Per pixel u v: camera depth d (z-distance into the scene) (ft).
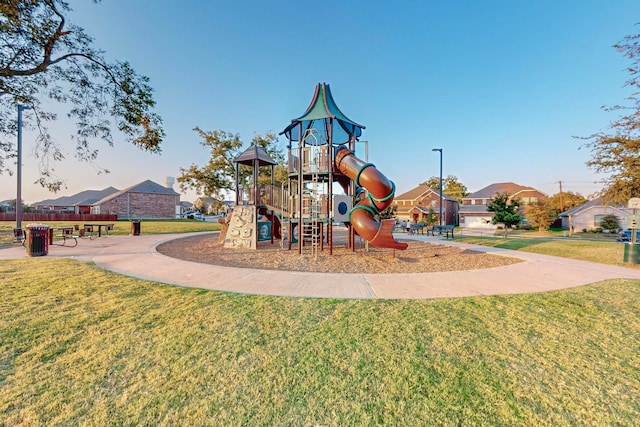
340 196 33.68
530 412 7.26
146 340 10.72
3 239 45.91
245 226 39.32
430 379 8.54
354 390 8.04
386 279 20.45
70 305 14.21
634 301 15.66
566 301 15.53
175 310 13.65
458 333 11.48
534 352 10.14
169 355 9.73
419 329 11.77
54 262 25.22
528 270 24.36
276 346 10.33
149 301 14.93
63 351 9.95
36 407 7.32
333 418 7.04
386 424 6.86
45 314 13.01
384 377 8.61
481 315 13.39
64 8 21.71
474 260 30.17
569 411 7.32
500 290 17.71
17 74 20.57
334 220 33.65
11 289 16.75
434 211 138.72
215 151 84.64
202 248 38.68
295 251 35.99
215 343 10.52
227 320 12.52
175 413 7.18
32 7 19.72
